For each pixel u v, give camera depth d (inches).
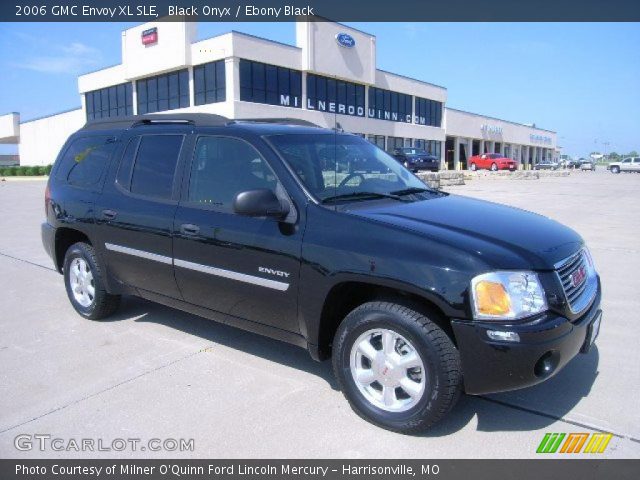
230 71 1330.0
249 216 145.2
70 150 222.7
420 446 126.8
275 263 146.9
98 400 149.9
